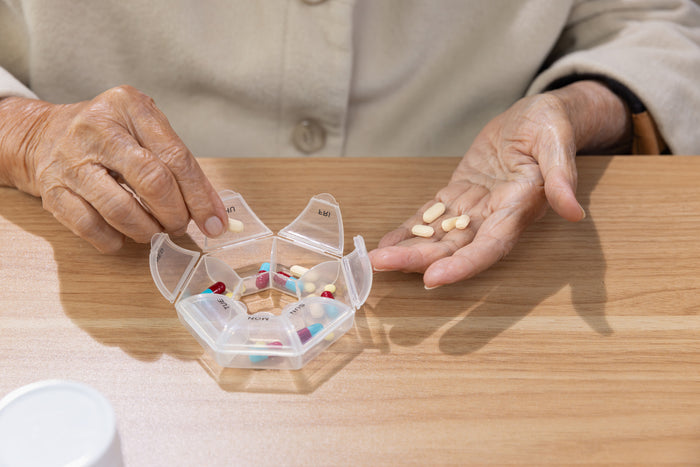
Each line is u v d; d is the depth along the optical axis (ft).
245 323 1.76
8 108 2.05
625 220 2.06
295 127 2.60
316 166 2.19
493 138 2.14
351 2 2.36
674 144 2.36
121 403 1.69
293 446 1.65
